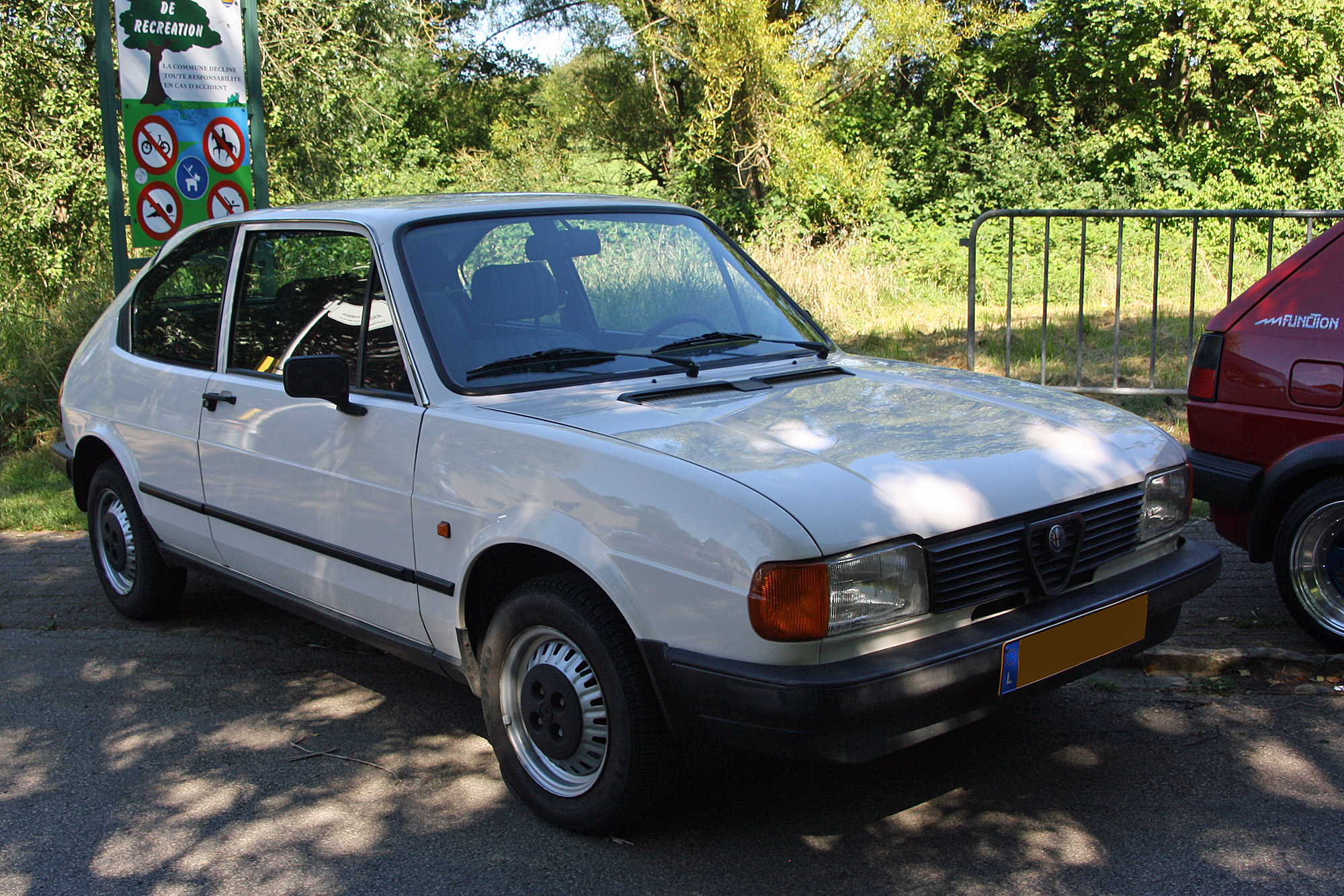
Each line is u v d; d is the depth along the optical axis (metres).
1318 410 4.23
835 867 3.10
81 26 12.59
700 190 21.67
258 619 5.35
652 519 2.92
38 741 4.06
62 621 5.37
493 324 3.73
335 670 4.70
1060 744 3.78
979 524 2.95
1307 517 4.22
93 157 13.19
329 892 3.06
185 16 7.57
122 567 5.32
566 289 3.96
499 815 3.46
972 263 8.09
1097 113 21.33
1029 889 2.96
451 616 3.48
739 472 2.90
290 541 4.07
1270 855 3.07
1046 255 7.91
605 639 3.07
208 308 4.60
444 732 4.07
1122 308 12.73
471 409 3.46
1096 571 3.30
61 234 13.34
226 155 7.83
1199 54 19.33
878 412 3.47
